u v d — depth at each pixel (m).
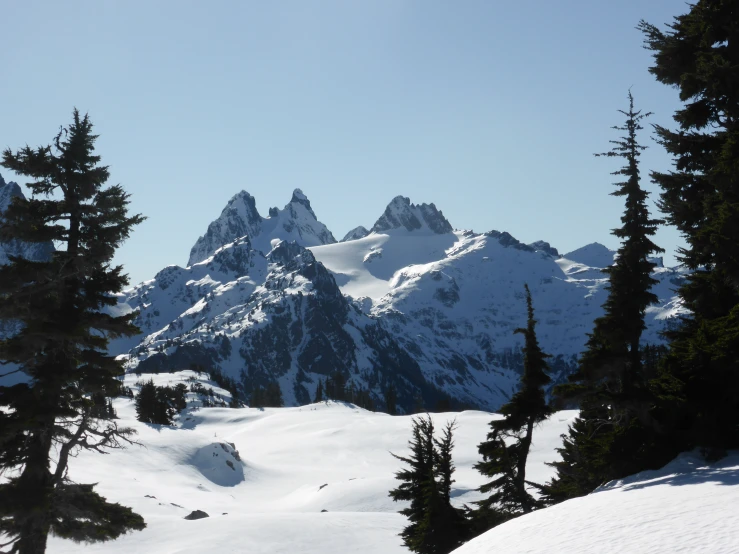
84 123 27.30
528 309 33.56
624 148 28.73
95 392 26.78
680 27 31.34
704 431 24.91
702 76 27.62
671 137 31.19
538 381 33.00
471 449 115.94
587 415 34.75
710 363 24.94
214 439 119.69
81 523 27.00
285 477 116.75
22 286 25.62
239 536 52.41
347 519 59.31
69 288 26.81
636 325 28.44
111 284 27.48
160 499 78.88
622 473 27.28
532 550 16.83
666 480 22.73
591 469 29.28
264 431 171.50
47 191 27.36
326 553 49.81
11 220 26.56
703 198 29.78
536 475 86.12
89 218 27.09
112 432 27.28
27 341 25.25
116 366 26.92
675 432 26.42
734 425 24.95
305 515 61.41
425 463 39.97
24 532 25.72
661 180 31.66
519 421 32.97
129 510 28.17
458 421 147.62
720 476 21.31
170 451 112.38
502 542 18.94
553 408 33.16
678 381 26.00
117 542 51.69
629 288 28.55
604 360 28.42
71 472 80.19
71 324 25.45
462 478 90.69
